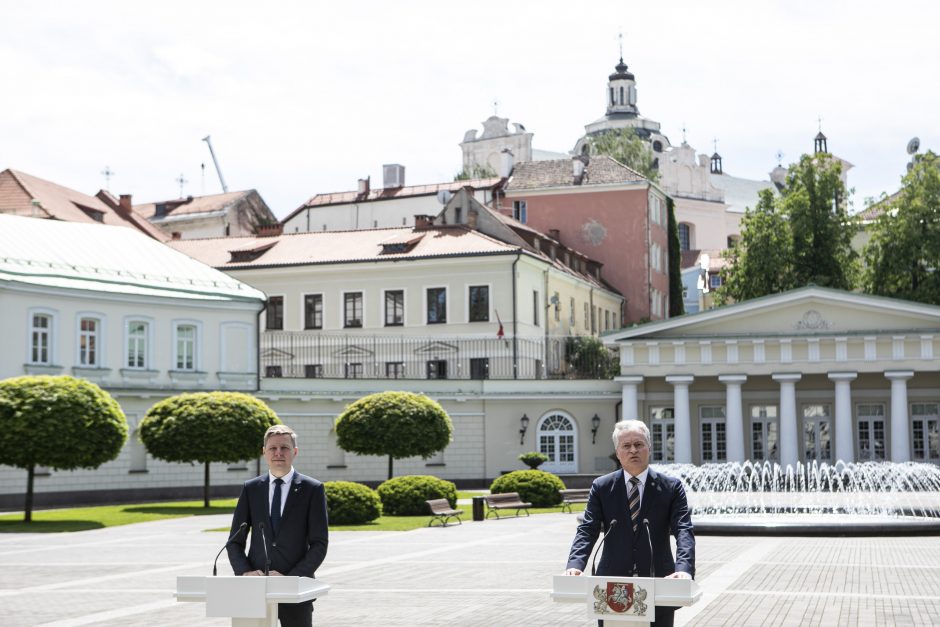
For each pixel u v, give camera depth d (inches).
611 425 2220.7
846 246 2733.8
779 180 5679.1
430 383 2149.4
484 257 2469.2
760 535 1092.5
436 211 3267.7
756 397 2202.3
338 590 697.0
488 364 2369.6
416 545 1033.5
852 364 2063.2
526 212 3250.5
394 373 2409.0
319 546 356.2
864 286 2691.9
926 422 2140.7
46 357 1752.0
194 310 1964.8
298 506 358.3
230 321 2011.6
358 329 2551.7
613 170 3238.2
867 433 2161.7
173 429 1573.6
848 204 2886.3
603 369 2448.3
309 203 3444.9
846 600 636.1
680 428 2116.1
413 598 658.2
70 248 1897.1
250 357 2030.0
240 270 2623.0
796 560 864.3
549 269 2652.6
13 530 1247.5
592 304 2994.6
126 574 810.2
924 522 1114.1
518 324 2466.8
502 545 1027.3
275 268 2600.9
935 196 2516.0
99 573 819.4
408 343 2411.4
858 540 1052.5
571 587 311.6
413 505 1446.9
